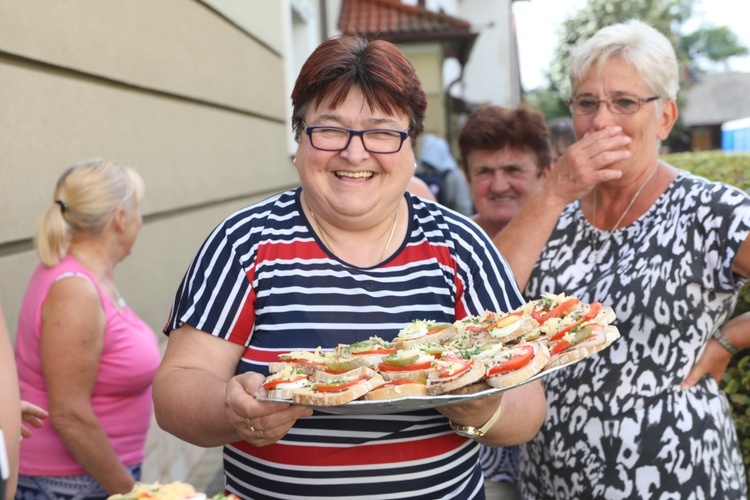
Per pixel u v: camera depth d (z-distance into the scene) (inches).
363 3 508.1
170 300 178.9
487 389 60.7
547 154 128.3
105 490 101.0
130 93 153.8
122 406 105.9
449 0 884.0
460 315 75.1
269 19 284.8
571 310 71.2
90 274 100.7
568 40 1161.4
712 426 87.6
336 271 72.4
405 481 70.3
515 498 109.2
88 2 134.3
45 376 95.9
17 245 112.8
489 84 950.4
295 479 70.0
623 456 87.5
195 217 199.0
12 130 108.8
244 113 248.8
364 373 61.3
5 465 43.4
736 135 964.6
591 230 94.6
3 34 105.6
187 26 189.8
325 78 68.9
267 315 71.6
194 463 202.2
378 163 69.9
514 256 93.1
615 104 89.7
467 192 297.4
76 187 101.3
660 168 92.3
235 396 59.9
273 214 74.9
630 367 87.7
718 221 83.4
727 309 88.4
